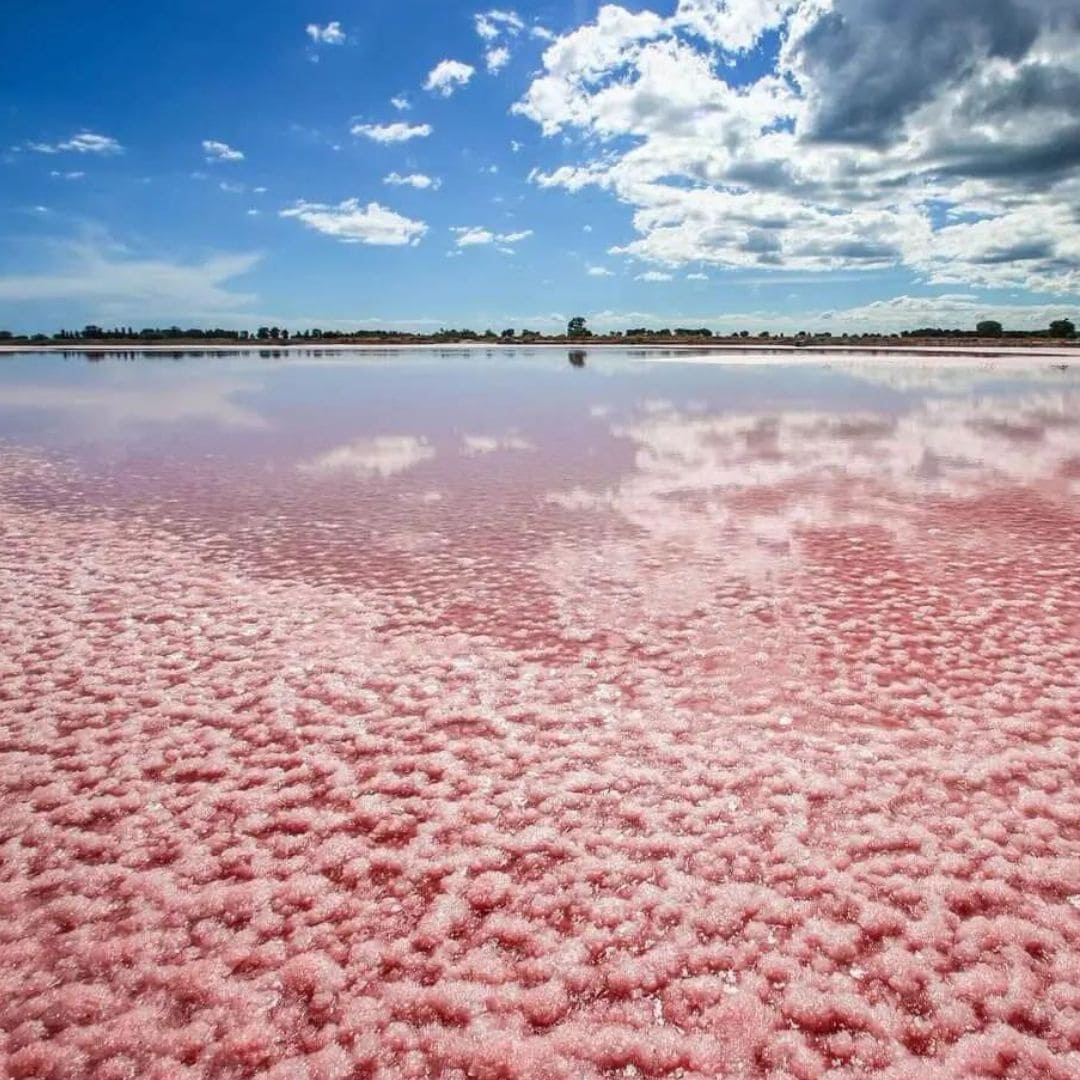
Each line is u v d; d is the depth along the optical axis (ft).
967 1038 9.20
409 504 35.81
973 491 36.68
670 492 37.58
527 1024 9.50
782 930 10.84
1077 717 16.10
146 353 257.34
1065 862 12.04
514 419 69.00
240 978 10.23
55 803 13.91
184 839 12.95
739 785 14.12
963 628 20.59
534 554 27.78
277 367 167.53
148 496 37.68
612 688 17.81
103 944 10.81
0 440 56.85
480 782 14.38
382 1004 9.80
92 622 21.86
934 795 13.70
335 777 14.60
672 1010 9.65
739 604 22.65
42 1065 9.04
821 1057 9.01
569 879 11.90
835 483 39.04
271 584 24.97
